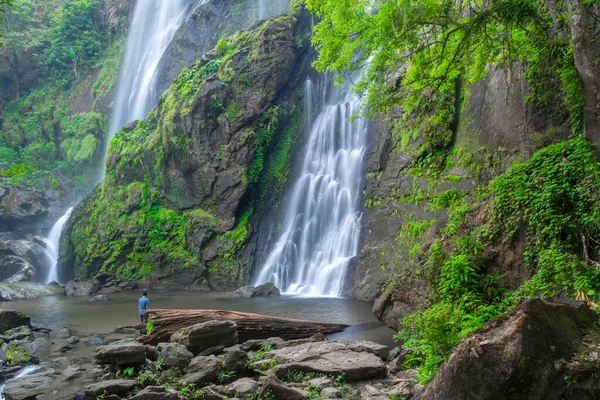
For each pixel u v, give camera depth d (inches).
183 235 1163.3
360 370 346.0
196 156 1176.8
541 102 557.3
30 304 922.1
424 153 810.8
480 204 478.9
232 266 1086.4
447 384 169.5
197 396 328.5
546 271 364.2
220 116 1178.6
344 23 524.1
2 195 1536.7
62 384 395.5
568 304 177.9
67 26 2156.7
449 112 774.5
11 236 1509.6
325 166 1078.4
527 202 413.7
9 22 2149.4
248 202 1161.4
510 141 622.8
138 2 2074.3
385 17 482.6
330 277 924.0
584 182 380.2
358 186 963.3
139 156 1291.8
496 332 166.6
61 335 602.2
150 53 1898.4
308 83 1234.6
